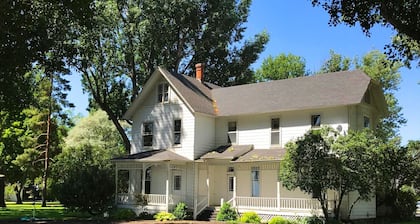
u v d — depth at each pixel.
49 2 21.70
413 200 29.59
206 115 31.81
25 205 43.47
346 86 27.97
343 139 22.41
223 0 42.66
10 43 20.53
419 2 14.53
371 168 21.61
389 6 14.82
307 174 22.23
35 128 40.88
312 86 29.89
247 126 31.03
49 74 24.95
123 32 38.31
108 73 40.06
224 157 28.78
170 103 32.78
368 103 28.62
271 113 29.83
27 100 24.97
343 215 25.08
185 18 40.69
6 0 18.77
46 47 22.03
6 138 41.50
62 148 44.22
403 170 27.20
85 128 55.53
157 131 33.19
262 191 28.91
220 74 46.59
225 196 30.72
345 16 15.73
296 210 25.73
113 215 29.25
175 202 30.03
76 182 29.55
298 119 28.59
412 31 14.84
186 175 31.14
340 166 21.67
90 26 23.34
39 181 43.72
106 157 48.53
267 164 27.70
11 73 21.67
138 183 33.53
